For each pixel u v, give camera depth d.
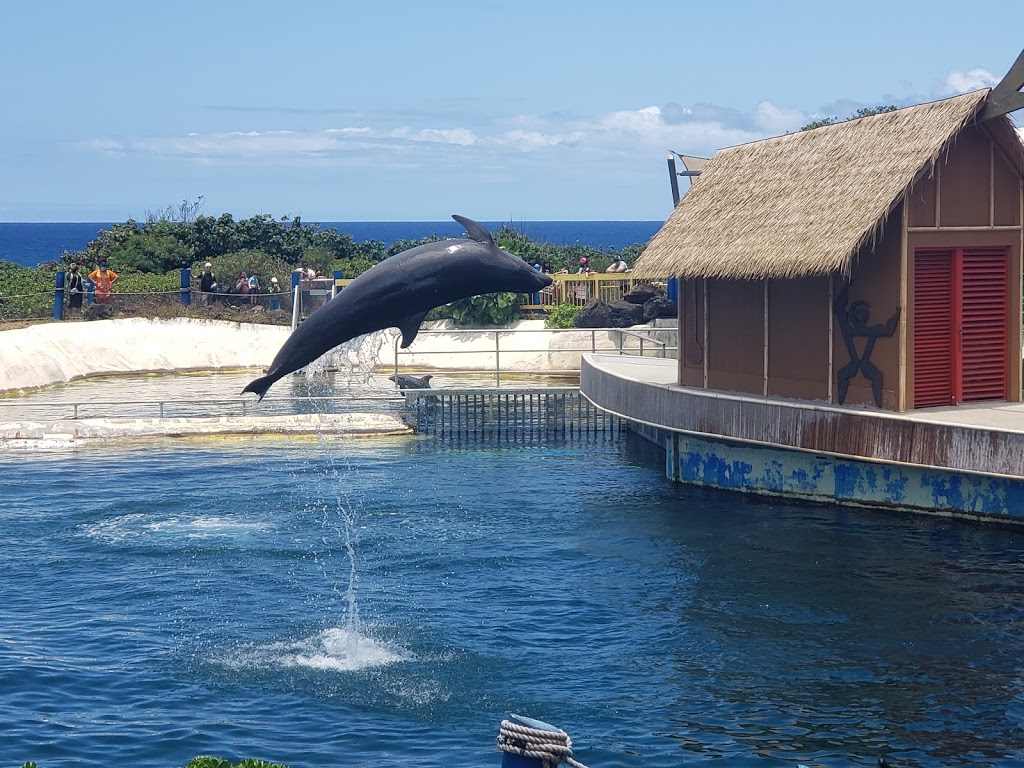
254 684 19.00
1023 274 28.16
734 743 16.73
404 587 23.97
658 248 31.22
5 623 21.67
